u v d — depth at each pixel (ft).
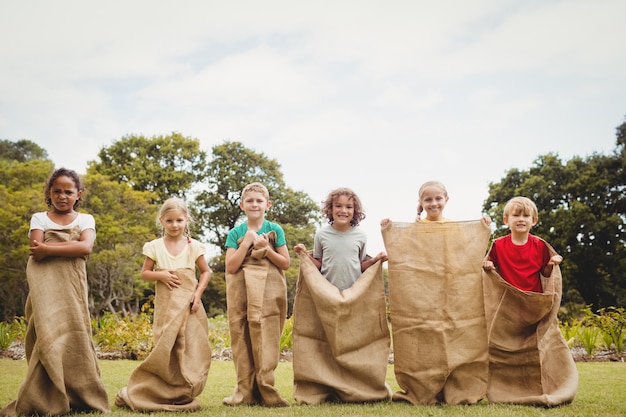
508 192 94.68
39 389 12.07
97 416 11.98
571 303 86.69
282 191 118.11
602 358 29.37
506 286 14.08
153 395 13.17
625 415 12.07
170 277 13.80
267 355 13.83
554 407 13.14
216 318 49.93
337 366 14.49
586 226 85.92
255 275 14.08
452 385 14.05
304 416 11.84
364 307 14.47
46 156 183.21
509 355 14.24
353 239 15.26
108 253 73.72
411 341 14.12
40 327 12.19
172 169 110.52
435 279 14.23
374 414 12.13
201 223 113.50
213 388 17.47
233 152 119.96
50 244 12.67
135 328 30.73
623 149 91.04
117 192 82.28
